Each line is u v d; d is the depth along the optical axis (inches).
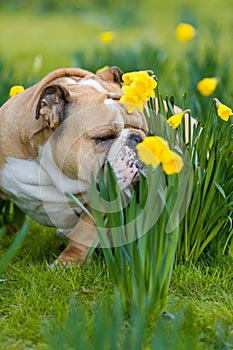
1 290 188.9
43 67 492.4
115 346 145.2
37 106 189.3
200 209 199.3
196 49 356.8
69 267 198.1
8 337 165.6
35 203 207.8
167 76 356.5
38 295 182.7
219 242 206.8
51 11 828.0
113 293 176.2
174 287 191.9
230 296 187.6
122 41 603.5
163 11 818.2
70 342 155.3
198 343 158.6
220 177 200.1
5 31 705.0
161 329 148.5
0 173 206.4
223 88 277.9
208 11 779.4
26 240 236.4
